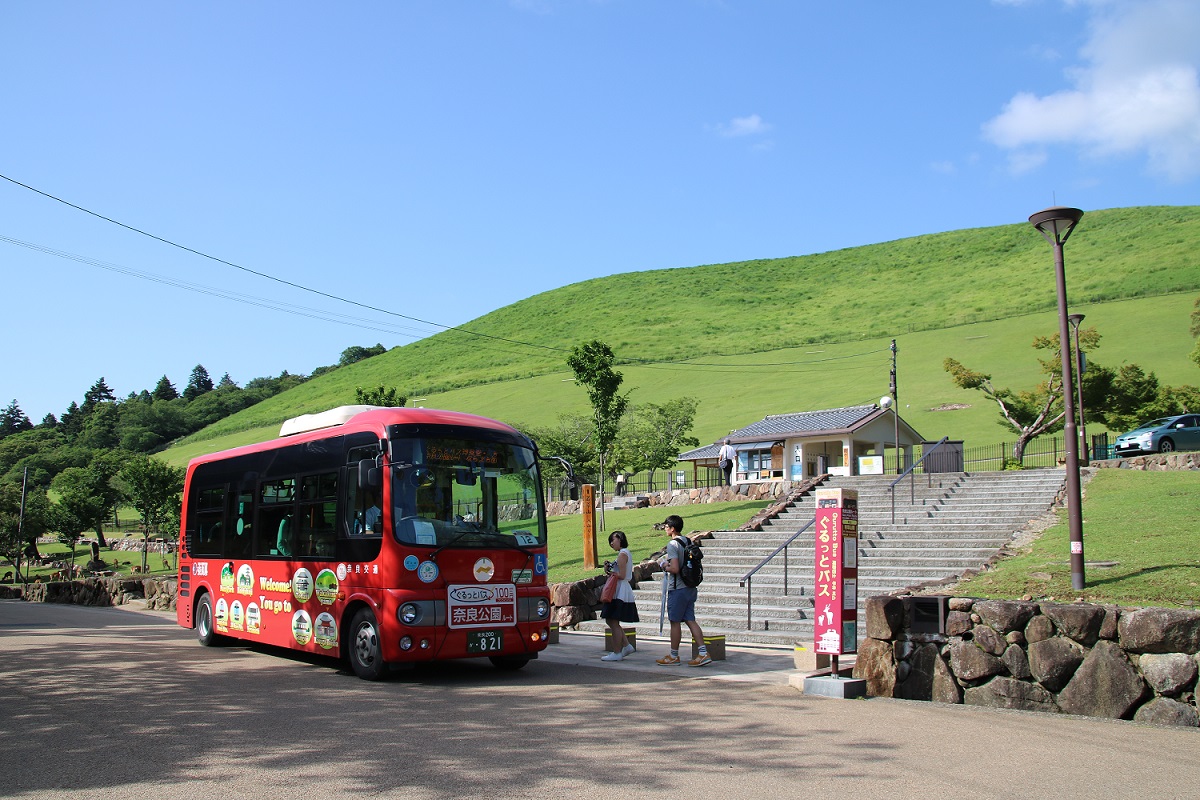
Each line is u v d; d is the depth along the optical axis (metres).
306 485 12.58
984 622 9.36
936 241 175.12
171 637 17.06
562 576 19.95
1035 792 6.04
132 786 6.14
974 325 93.75
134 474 49.84
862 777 6.35
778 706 9.06
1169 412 38.25
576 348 26.62
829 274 170.00
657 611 17.00
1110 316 81.62
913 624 9.81
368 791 5.99
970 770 6.57
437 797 5.84
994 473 24.03
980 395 62.44
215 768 6.60
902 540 18.22
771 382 81.62
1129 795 5.99
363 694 9.89
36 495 64.25
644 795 5.90
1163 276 97.38
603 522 26.91
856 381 75.06
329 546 11.77
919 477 25.02
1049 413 38.53
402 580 10.52
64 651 14.27
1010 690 9.08
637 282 185.12
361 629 11.01
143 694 9.94
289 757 6.93
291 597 12.55
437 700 9.48
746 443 42.59
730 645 14.14
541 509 11.95
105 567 56.28
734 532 20.98
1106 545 14.50
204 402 186.62
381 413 11.47
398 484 10.79
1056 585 12.38
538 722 8.26
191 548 15.91
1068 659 8.86
